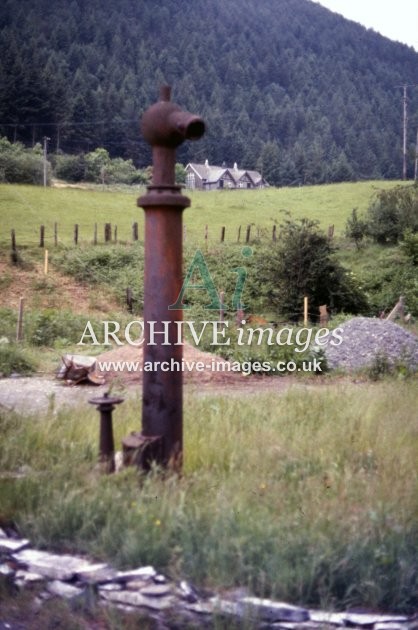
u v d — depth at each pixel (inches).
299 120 7475.4
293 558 158.1
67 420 279.0
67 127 4286.4
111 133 4581.7
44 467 222.2
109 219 1697.8
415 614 147.8
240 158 5506.9
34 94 4175.7
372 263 1294.3
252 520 170.9
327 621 141.3
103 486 194.1
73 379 458.3
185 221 1755.7
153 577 154.9
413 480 207.3
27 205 1765.5
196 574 155.0
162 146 205.6
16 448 233.8
